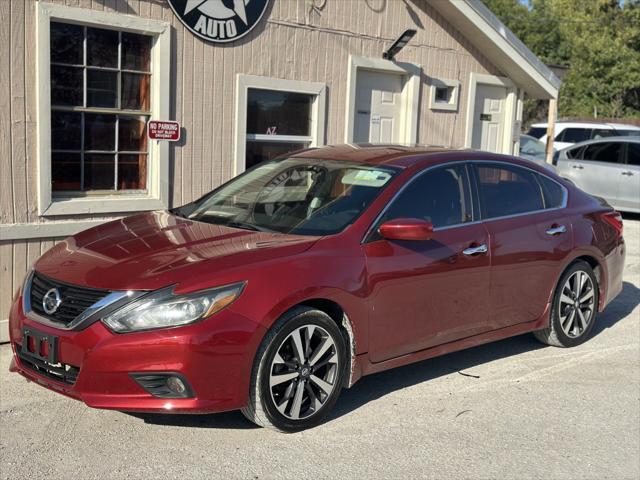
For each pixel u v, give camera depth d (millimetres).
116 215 6633
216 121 7344
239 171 7578
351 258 4465
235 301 3949
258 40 7594
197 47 7105
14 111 5906
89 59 6453
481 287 5246
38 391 4883
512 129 10938
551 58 39250
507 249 5406
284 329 4109
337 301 4352
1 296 5973
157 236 4602
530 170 5988
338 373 4418
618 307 7766
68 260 4363
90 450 4074
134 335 3807
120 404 3832
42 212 6117
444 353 5125
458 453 4223
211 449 4117
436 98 9805
